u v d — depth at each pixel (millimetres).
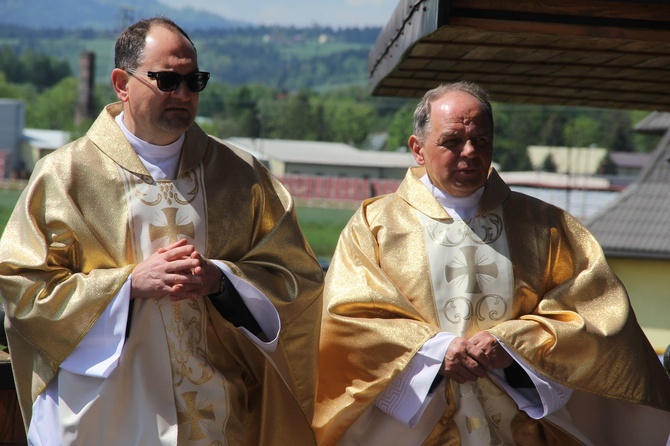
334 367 4461
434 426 4320
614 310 4438
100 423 3904
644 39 4801
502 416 4328
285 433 4301
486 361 4164
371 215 4672
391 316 4422
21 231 3969
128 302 3840
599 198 36594
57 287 3873
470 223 4520
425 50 5992
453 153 4352
